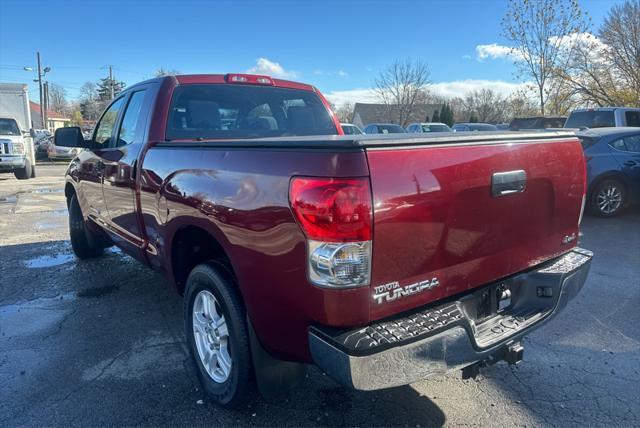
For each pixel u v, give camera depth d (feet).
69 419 8.95
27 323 13.23
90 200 15.83
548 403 9.46
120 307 14.39
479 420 8.94
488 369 10.70
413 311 7.27
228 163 8.05
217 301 8.79
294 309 6.90
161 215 10.36
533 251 8.98
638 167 26.94
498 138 7.89
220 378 9.18
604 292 15.28
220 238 8.16
